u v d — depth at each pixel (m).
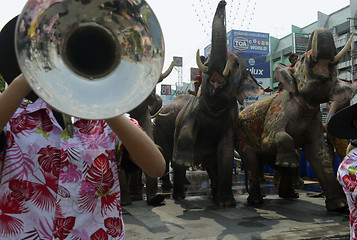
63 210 1.30
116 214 1.41
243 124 7.27
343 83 5.93
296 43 34.59
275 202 6.77
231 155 6.49
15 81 1.19
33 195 1.30
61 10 1.12
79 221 1.32
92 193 1.36
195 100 6.77
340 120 2.02
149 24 1.19
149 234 4.21
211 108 6.32
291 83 5.98
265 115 6.74
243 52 42.81
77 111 1.06
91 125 1.42
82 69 1.14
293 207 6.12
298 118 6.02
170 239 3.97
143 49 1.18
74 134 1.38
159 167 1.41
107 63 1.19
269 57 42.47
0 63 1.32
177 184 7.30
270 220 4.97
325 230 4.32
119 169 1.53
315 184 10.70
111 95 1.12
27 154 1.31
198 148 6.90
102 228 1.36
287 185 7.30
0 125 1.19
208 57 6.40
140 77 1.17
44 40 1.08
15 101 1.18
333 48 5.36
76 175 1.34
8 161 1.29
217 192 6.61
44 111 1.38
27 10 1.04
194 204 6.54
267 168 15.40
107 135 1.44
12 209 1.27
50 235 1.30
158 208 6.09
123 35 1.19
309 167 12.96
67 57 1.12
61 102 1.05
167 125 9.99
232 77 6.06
